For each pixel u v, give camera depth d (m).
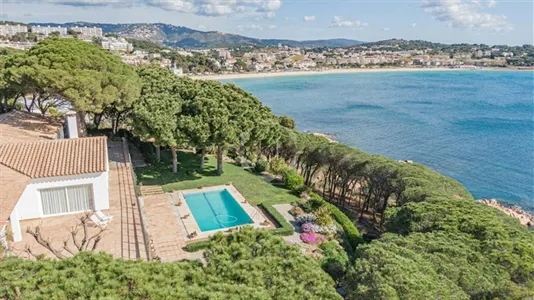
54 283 9.38
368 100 143.62
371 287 13.69
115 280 9.39
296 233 28.53
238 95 38.94
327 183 46.41
